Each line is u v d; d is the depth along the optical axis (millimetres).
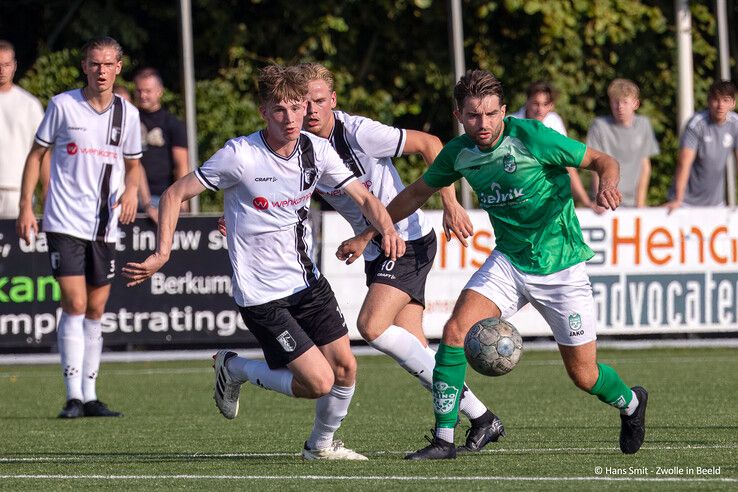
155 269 21219
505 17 69938
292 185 21766
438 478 19906
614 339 48562
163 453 24391
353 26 69500
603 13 68750
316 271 22516
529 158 21781
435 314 45094
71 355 31812
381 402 34156
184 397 36062
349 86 69688
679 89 61781
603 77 71562
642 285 46000
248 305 22031
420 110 71312
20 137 42594
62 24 67500
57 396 36938
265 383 22891
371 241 25250
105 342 43375
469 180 22453
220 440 26531
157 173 43938
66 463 22844
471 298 22312
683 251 46125
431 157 25250
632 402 22578
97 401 32188
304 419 30672
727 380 37938
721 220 46219
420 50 70438
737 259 46344
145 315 43656
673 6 71812
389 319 24609
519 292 22328
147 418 31219
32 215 32188
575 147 21656
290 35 68625
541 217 22016
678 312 46156
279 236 21984
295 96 20984
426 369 24656
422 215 25609
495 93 21422
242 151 21578
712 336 48844
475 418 23891
